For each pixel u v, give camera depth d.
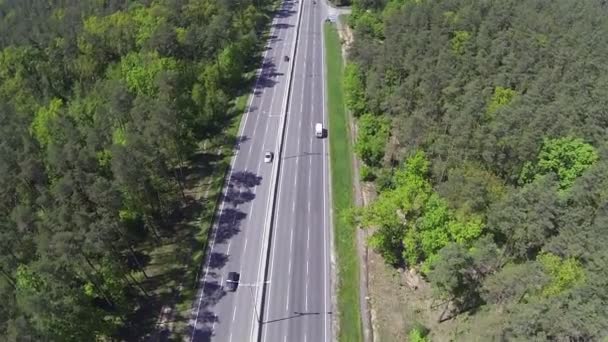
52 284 70.25
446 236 82.75
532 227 79.06
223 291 90.88
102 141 100.00
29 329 62.84
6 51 152.00
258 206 109.56
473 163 98.94
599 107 108.56
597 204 85.81
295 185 115.69
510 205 82.00
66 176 81.56
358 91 131.62
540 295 71.19
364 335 82.69
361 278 92.31
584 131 106.44
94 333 75.81
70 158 87.81
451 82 116.25
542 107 107.88
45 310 65.75
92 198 81.38
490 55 130.50
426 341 79.38
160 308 87.62
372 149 114.69
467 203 86.19
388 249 92.31
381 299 88.44
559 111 106.62
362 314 86.00
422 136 107.44
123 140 102.38
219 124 136.50
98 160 93.00
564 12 154.75
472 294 83.94
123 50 148.12
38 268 68.88
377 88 125.69
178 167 119.38
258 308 87.31
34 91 143.75
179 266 95.25
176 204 108.88
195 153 125.06
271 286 91.81
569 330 63.09
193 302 88.75
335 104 145.12
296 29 192.75
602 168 88.62
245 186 115.06
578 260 77.50
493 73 126.75
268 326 85.00
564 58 127.12
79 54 149.12
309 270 94.88
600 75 123.31
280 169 120.62
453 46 137.88
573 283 71.44
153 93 122.81
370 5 185.25
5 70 149.62
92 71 145.25
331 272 94.56
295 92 151.75
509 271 75.31
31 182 93.69
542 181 89.38
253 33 171.00
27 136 104.81
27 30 179.62
